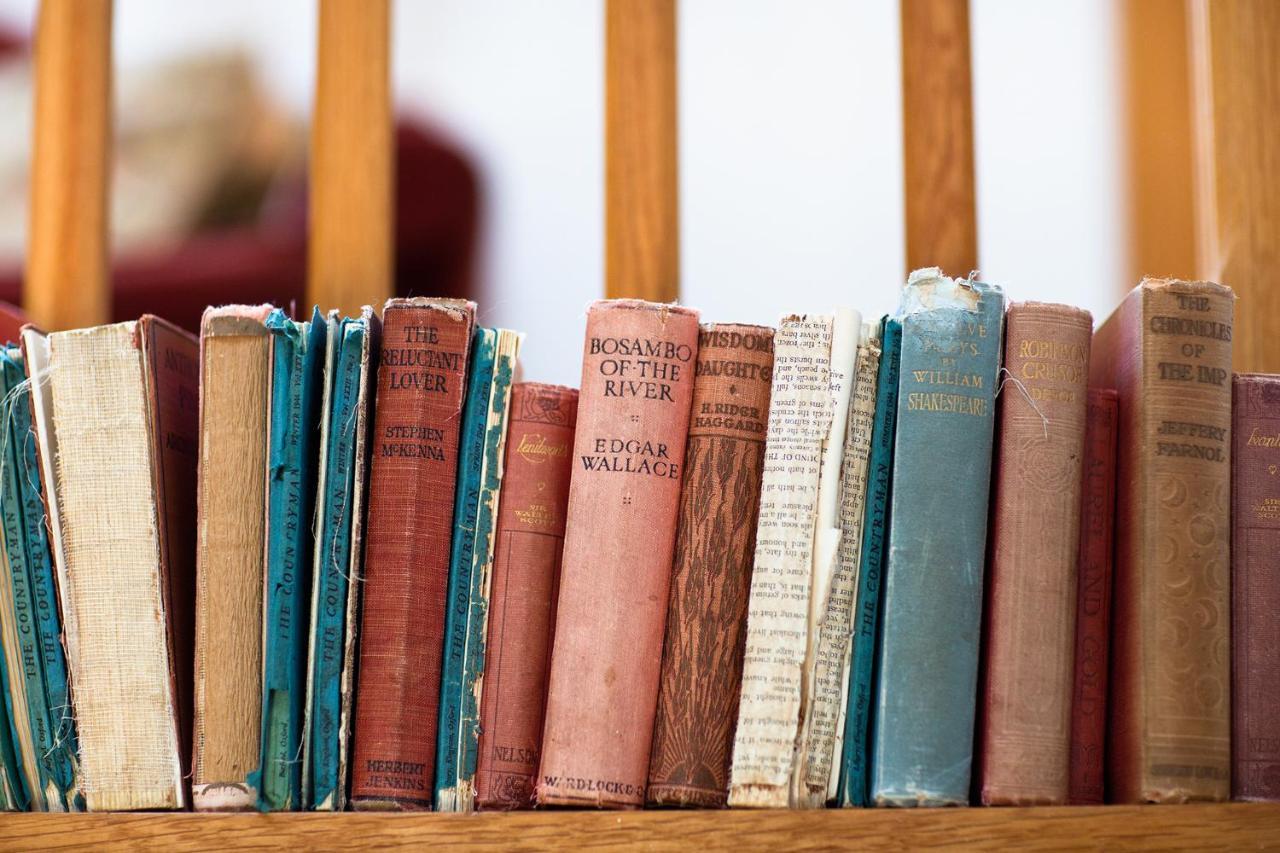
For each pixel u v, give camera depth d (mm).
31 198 1311
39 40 1332
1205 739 924
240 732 953
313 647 962
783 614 943
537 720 982
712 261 2424
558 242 2412
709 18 2561
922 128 1269
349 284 1282
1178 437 964
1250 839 906
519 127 2475
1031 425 971
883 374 993
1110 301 2445
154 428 1000
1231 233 1251
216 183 2219
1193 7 1332
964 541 952
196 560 1023
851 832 908
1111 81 2549
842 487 972
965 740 929
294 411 989
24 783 981
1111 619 989
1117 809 915
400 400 994
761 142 2494
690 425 999
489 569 990
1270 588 974
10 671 990
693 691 954
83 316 1291
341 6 1317
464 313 1007
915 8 1290
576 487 982
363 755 955
